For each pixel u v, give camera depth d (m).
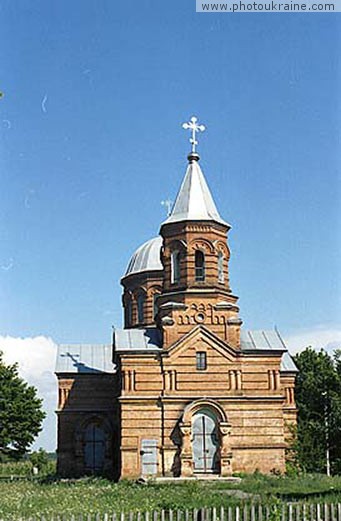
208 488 43.69
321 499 33.62
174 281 57.62
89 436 64.75
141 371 54.72
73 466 63.91
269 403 54.78
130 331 58.09
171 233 58.19
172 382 54.66
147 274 71.50
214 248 57.62
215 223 58.06
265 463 53.78
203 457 53.59
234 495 38.84
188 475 52.69
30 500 39.28
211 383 54.88
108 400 66.12
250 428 54.25
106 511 31.80
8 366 88.00
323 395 70.88
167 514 29.39
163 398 54.12
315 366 85.69
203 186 60.28
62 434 64.94
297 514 26.48
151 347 55.88
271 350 55.69
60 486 51.41
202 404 54.19
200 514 26.30
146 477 52.12
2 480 66.88
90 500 38.25
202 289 56.66
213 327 56.16
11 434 85.12
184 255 57.34
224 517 26.86
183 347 55.34
